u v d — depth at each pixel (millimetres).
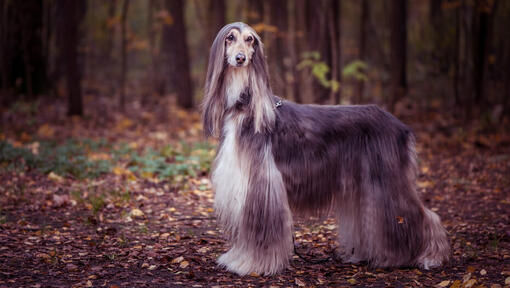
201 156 7684
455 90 12555
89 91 16328
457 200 6242
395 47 12461
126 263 4105
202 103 3926
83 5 16969
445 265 4012
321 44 12047
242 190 3688
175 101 14516
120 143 8844
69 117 11398
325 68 10750
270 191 3660
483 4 11266
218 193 3799
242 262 3820
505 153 8430
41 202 5773
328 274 3889
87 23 17875
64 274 3814
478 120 10836
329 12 11367
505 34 13820
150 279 3758
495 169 7535
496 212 5691
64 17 11289
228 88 3738
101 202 5691
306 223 5219
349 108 3971
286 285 3635
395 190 3836
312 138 3809
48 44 14953
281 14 12977
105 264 4066
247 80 3699
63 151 7750
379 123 3916
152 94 15023
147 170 6898
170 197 6172
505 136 9289
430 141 9422
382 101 13789
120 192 6207
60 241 4609
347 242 4219
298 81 12664
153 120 11523
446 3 13094
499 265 4031
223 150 3764
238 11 18078
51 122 10742
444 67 14992
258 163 3668
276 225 3672
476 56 12352
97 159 7504
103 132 10008
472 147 8891
